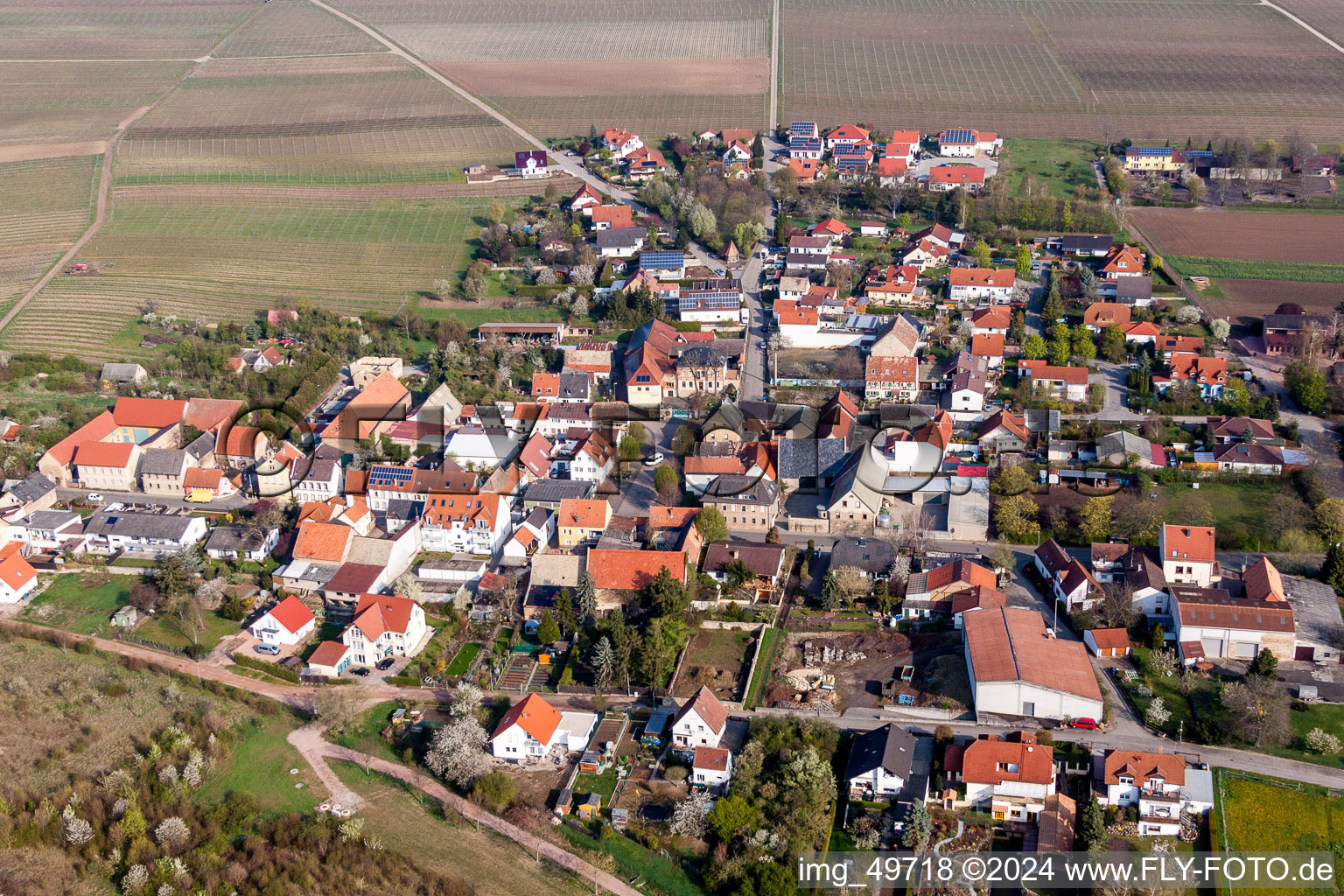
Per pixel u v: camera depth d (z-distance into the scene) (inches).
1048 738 6978.4
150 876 6314.0
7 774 7017.7
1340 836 6279.5
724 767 6732.3
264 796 6865.2
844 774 6825.8
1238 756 6889.8
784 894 5989.2
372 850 6422.2
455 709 7347.4
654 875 6269.7
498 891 6166.3
